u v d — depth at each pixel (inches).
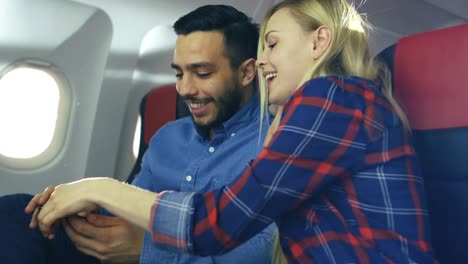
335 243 35.6
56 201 42.4
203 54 56.0
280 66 42.0
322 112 35.5
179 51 57.6
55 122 88.4
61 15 84.0
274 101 43.3
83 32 86.9
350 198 37.0
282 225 38.7
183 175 57.9
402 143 38.4
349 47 41.4
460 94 45.7
